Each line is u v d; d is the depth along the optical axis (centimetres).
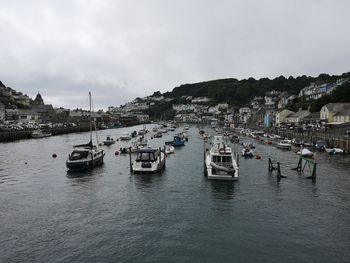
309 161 4912
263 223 2997
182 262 2294
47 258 2359
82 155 5753
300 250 2466
